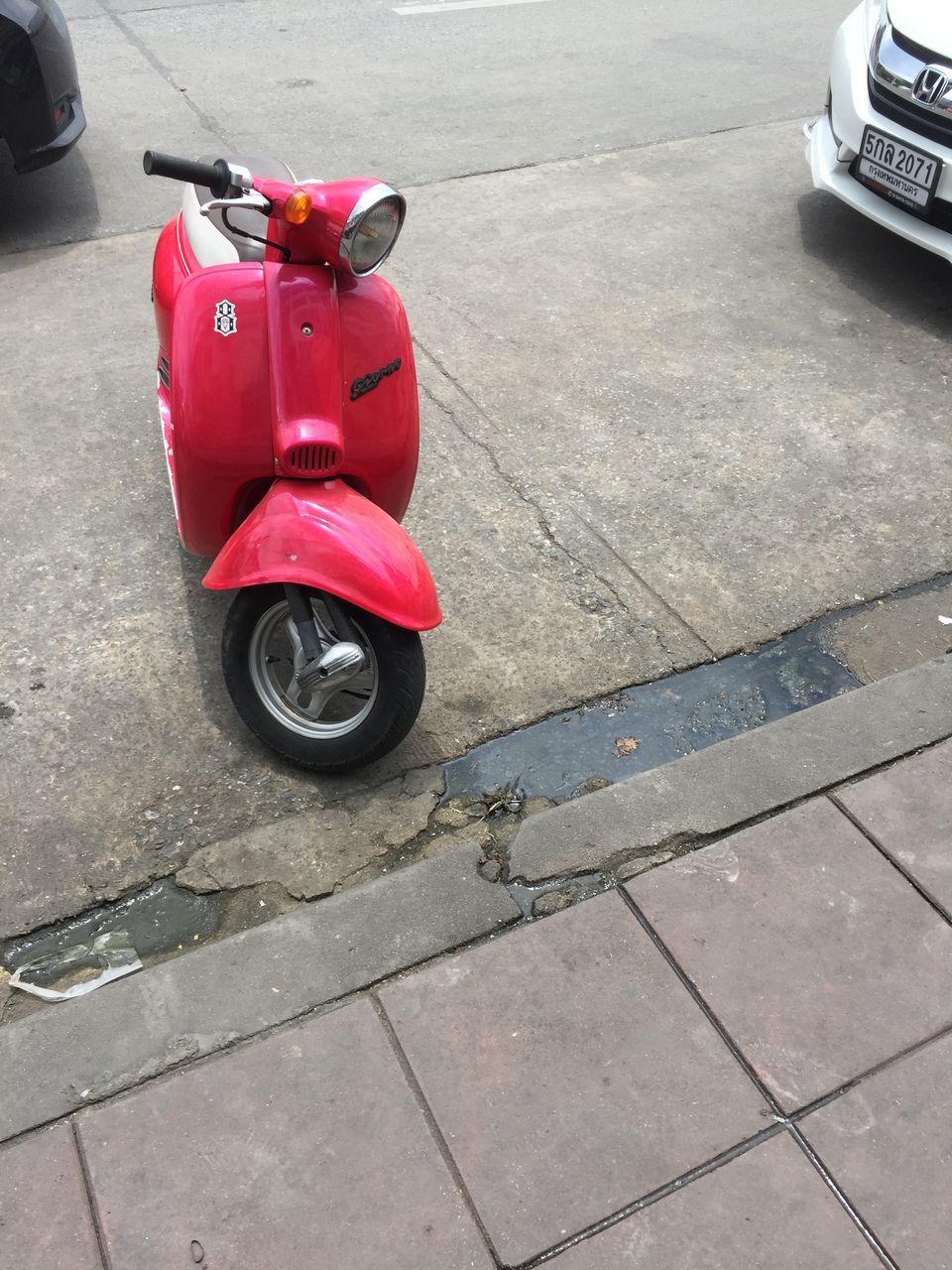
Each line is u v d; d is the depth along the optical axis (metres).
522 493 3.81
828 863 2.60
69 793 2.73
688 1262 1.92
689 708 3.09
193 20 8.23
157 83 7.00
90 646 3.14
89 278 4.93
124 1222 1.95
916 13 4.76
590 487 3.85
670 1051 2.23
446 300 4.91
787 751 2.88
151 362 4.39
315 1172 2.02
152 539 3.53
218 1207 1.97
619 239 5.47
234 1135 2.07
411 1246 1.93
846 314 4.96
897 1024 2.29
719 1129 2.11
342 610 2.49
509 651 3.20
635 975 2.36
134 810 2.70
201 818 2.70
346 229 2.31
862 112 4.90
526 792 2.83
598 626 3.30
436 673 3.12
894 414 4.30
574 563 3.52
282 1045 2.21
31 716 2.92
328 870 2.61
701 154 6.38
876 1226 1.98
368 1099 2.13
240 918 2.51
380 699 2.59
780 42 8.15
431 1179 2.02
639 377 4.45
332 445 2.49
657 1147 2.08
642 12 8.76
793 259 5.37
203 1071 2.17
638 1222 1.97
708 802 2.75
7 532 3.52
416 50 7.80
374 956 2.38
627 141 6.50
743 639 3.29
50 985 2.37
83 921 2.49
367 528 2.46
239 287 2.48
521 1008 2.29
